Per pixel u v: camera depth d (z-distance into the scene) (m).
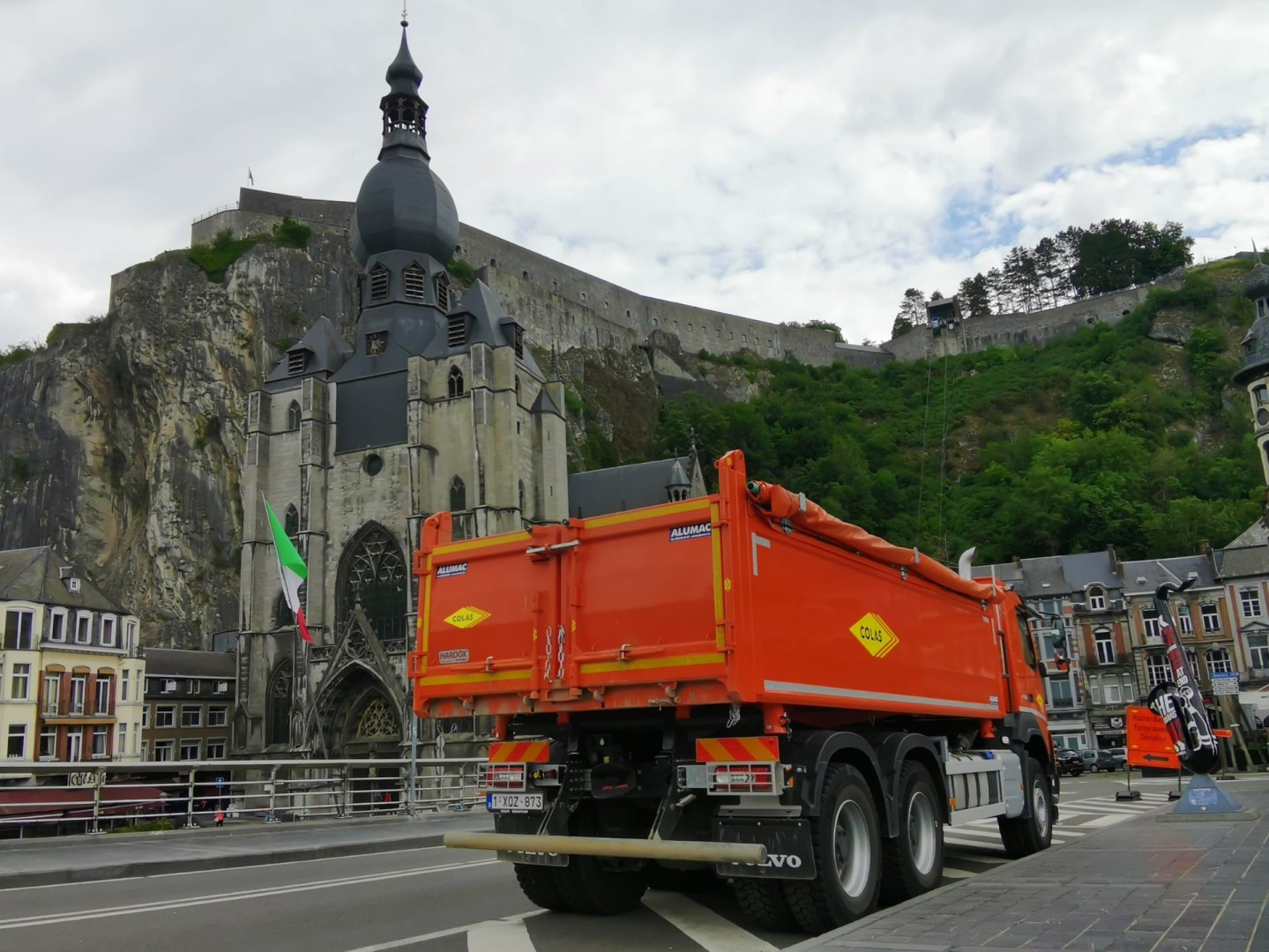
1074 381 151.50
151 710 74.50
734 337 170.88
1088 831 18.14
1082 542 98.69
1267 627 70.06
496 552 10.76
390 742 54.06
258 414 63.12
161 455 99.00
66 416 107.62
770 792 8.89
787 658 9.55
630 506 74.19
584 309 138.88
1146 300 165.25
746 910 9.48
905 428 157.50
